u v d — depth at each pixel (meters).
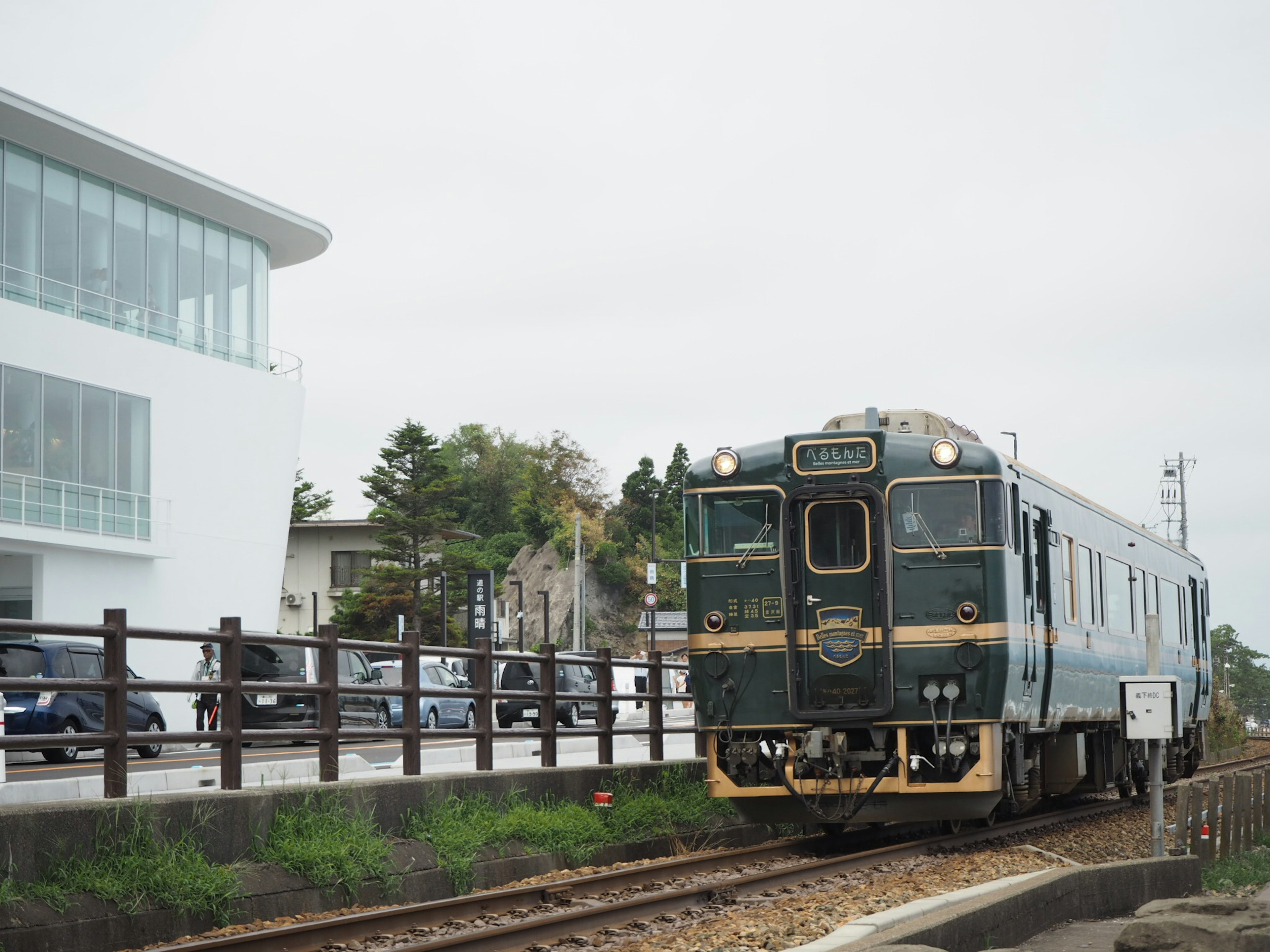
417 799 11.27
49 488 31.22
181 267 35.59
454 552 68.81
